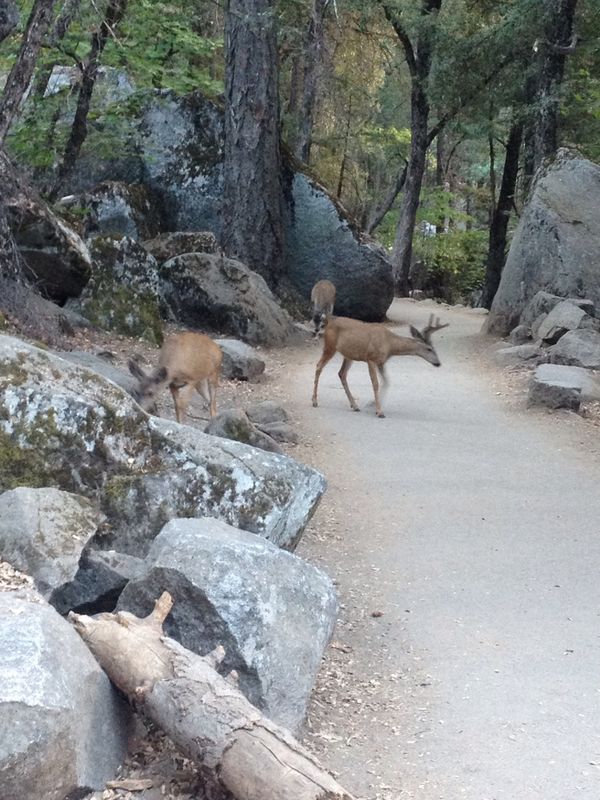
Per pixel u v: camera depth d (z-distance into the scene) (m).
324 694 6.30
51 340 14.73
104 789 4.68
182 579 5.49
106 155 23.19
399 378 18.11
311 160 43.06
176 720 4.69
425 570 8.60
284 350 20.56
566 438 13.70
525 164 32.59
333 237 24.88
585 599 7.97
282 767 4.39
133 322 17.83
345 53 35.94
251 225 23.56
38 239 16.20
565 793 5.18
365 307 25.48
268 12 22.53
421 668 6.71
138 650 4.99
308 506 7.33
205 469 6.94
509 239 43.84
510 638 7.20
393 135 42.47
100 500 6.79
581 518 10.15
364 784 5.24
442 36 28.44
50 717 4.23
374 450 12.77
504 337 22.42
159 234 23.50
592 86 28.89
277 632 5.55
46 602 5.06
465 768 5.43
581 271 21.12
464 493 10.98
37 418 6.79
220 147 24.34
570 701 6.23
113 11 20.48
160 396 14.50
